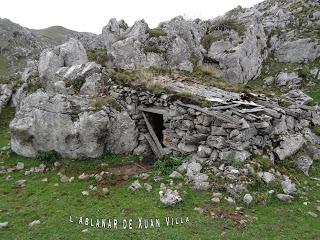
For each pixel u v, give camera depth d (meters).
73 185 17.41
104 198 16.03
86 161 19.80
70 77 22.81
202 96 19.97
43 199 16.08
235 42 35.81
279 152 18.92
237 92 22.94
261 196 15.39
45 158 20.00
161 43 30.67
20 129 20.58
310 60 37.66
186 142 19.25
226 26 37.47
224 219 14.01
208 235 12.91
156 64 28.97
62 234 13.15
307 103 28.66
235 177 16.36
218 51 35.44
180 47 31.17
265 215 14.44
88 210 14.95
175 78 24.25
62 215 14.56
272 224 13.77
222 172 16.91
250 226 13.58
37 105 20.56
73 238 12.88
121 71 24.02
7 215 14.66
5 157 21.17
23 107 21.42
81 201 15.80
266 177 16.56
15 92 30.27
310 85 34.53
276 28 42.81
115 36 32.31
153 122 22.16
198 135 18.78
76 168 19.19
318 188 17.08
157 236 12.89
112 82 22.33
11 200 16.14
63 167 19.38
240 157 17.31
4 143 24.67
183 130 19.58
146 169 19.00
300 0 47.34
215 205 15.06
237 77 33.88
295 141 19.91
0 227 13.60
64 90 22.25
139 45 29.00
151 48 29.56
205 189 16.20
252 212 14.65
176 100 19.92
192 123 19.25
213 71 30.81
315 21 42.00
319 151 20.78
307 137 21.77
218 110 18.59
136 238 12.83
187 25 34.03
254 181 16.22
